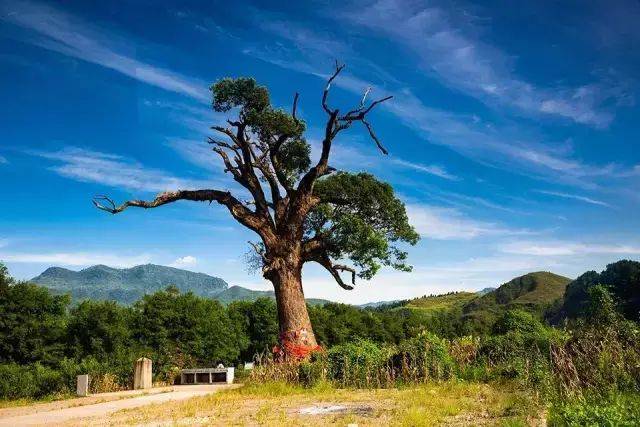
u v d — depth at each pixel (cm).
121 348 4597
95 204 2848
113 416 1395
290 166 3291
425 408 1176
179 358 4816
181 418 1257
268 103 3009
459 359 1878
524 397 1155
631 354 1320
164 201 2952
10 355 4497
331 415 1177
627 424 825
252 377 2136
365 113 2894
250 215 2906
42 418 1444
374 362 1930
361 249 2852
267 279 2866
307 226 3072
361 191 2995
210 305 6075
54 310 5034
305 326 2747
